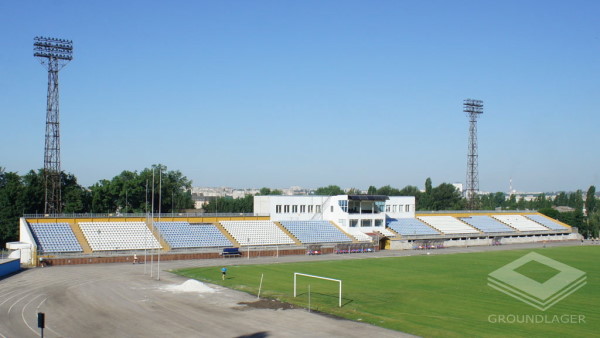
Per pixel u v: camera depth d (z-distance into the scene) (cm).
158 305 6156
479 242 16262
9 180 15838
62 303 6212
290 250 12250
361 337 4903
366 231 14725
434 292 7444
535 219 19662
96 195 16175
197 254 11088
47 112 13475
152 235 11650
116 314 5694
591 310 6353
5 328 5084
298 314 5819
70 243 10562
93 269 9125
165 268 9412
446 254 12812
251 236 12912
